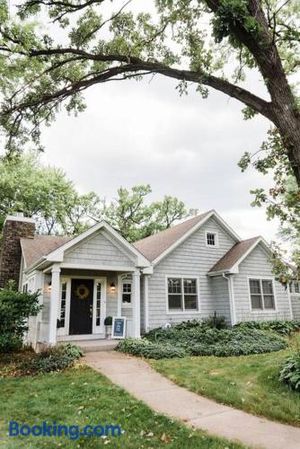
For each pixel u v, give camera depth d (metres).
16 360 8.68
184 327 12.82
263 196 4.49
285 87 4.17
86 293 12.18
